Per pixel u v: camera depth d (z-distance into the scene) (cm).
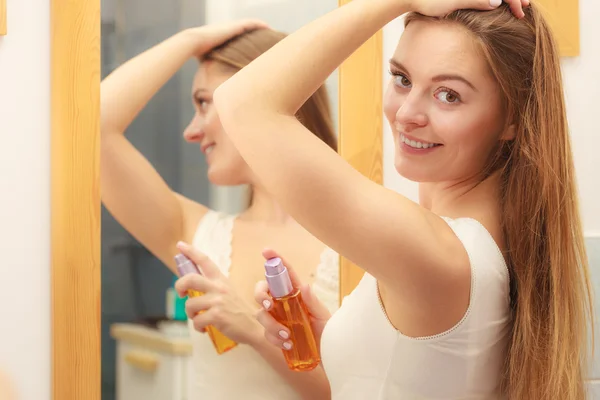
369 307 82
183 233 112
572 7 125
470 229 80
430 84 82
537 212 82
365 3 81
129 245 111
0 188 110
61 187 110
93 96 110
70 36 109
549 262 83
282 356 110
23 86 111
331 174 73
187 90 113
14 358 111
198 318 111
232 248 112
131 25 111
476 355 79
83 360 110
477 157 84
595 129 128
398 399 80
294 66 78
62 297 110
